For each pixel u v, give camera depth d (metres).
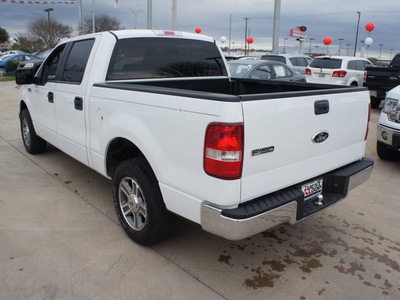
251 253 3.12
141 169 2.88
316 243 3.32
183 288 2.63
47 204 3.94
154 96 2.61
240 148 2.19
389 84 10.54
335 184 3.05
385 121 5.33
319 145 2.77
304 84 3.82
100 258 2.96
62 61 4.13
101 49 3.46
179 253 3.08
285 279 2.77
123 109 2.94
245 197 2.32
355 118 3.10
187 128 2.37
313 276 2.82
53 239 3.22
